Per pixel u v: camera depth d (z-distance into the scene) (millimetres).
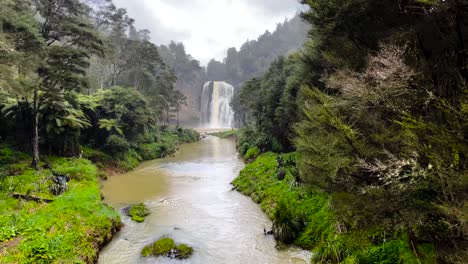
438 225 5578
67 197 14008
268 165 20625
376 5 7059
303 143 8312
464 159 4789
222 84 102312
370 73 5801
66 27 19062
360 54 7582
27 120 21359
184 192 19641
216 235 12367
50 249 9031
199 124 99312
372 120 6414
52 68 18531
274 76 32969
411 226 5879
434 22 5832
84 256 9523
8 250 8852
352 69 7168
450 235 5336
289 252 10477
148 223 13922
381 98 5680
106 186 21328
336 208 6777
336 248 8555
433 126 4910
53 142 23172
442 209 5062
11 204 12836
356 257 7801
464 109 4434
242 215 14797
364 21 7641
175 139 50531
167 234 12438
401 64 5324
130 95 32688
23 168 18109
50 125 21328
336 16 7715
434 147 5051
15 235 9852
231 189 20141
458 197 4754
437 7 5223
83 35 20000
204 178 24203
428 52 6270
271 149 28266
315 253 9375
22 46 15930
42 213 11805
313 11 8922
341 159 6449
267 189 16969
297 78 16938
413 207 5723
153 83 54531
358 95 5922
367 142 6391
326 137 7383
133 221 14133
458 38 5668
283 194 14836
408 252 6848
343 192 6695
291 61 27562
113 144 27875
